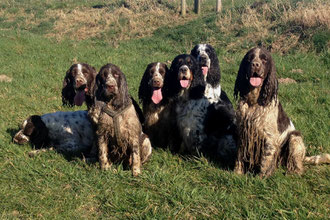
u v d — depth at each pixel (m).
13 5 22.14
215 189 4.20
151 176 4.34
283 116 4.56
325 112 6.25
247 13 14.22
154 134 5.52
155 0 18.62
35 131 5.43
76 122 5.59
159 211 3.72
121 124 4.39
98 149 4.57
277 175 4.38
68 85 5.35
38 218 3.70
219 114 5.30
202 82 5.24
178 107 5.30
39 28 17.67
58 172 4.44
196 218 3.64
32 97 7.61
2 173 4.52
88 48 13.22
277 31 12.28
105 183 4.22
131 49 12.96
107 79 4.24
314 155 4.93
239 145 4.56
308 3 13.28
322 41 10.58
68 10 20.45
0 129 5.85
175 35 13.93
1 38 14.20
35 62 10.91
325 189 4.06
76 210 3.80
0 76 9.33
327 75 8.53
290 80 8.62
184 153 5.40
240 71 4.46
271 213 3.63
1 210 3.80
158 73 5.18
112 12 18.36
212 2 18.27
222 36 12.95
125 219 3.67
